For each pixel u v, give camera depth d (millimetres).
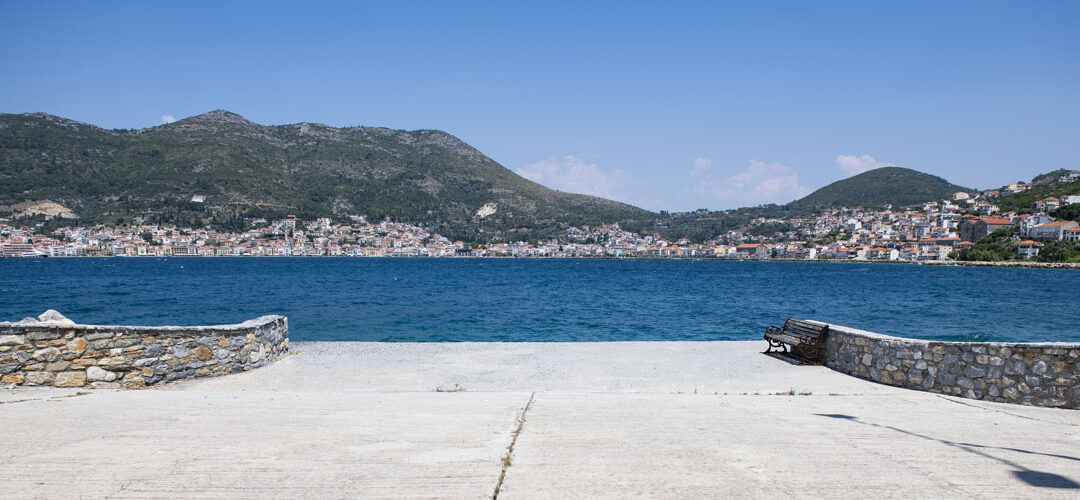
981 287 59250
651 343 15219
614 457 4914
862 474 4477
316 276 77438
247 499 3801
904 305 35281
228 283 57344
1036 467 4777
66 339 9734
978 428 6633
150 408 7273
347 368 11844
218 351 11039
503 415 6988
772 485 4156
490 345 14883
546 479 4254
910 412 7707
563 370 11695
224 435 5684
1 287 48531
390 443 5406
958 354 9562
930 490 4094
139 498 3811
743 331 22125
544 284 59906
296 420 6543
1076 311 31297
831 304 35906
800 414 7340
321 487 4051
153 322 24188
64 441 5359
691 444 5453
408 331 21641
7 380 9492
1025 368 8891
